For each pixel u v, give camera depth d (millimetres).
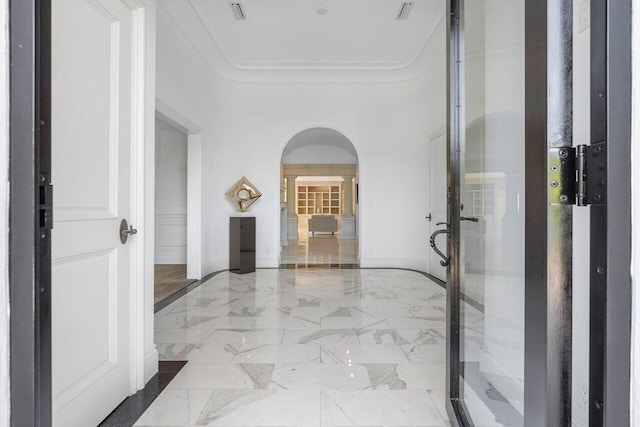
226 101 5465
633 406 625
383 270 5363
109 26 1633
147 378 1920
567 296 787
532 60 842
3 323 696
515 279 1288
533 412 849
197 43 4281
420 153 5316
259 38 4281
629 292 626
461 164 1611
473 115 1619
